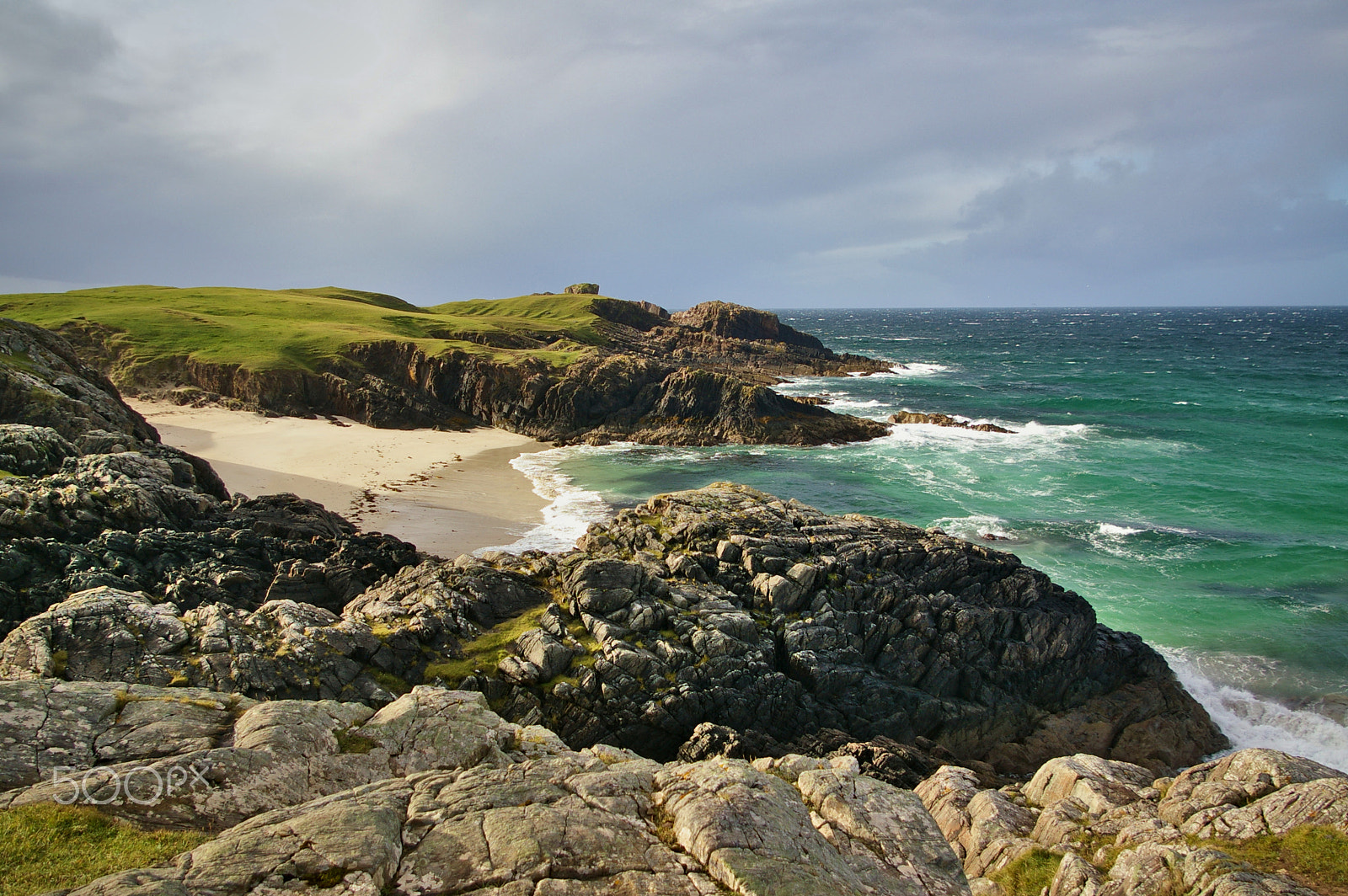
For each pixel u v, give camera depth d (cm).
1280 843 1246
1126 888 1221
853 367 14600
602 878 910
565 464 6538
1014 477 6144
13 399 3922
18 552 2519
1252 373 13800
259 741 1212
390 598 2716
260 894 804
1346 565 4259
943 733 2833
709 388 8162
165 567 2769
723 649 2612
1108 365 15688
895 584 3111
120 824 995
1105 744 2864
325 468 5669
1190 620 3662
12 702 1238
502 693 2352
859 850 1110
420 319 11650
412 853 922
